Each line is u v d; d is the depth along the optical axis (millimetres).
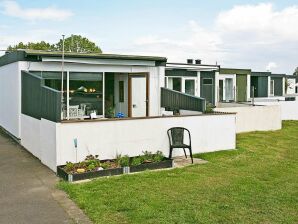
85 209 6320
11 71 13180
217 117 11602
